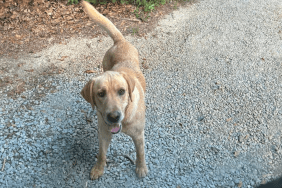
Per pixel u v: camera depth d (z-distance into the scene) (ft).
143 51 6.34
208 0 8.30
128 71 3.85
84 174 3.99
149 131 4.66
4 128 4.46
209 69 5.98
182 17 7.52
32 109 4.83
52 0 7.21
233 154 4.40
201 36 6.88
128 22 7.10
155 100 5.22
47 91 5.20
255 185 4.01
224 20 7.47
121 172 4.06
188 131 4.70
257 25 7.33
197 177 4.05
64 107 4.93
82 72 5.70
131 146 4.43
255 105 5.22
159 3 7.84
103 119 3.30
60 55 6.04
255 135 4.69
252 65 6.11
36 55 5.96
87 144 4.38
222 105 5.20
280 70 6.02
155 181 3.97
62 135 4.47
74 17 7.00
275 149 4.49
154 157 4.28
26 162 4.05
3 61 5.72
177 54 6.33
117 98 2.99
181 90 5.47
